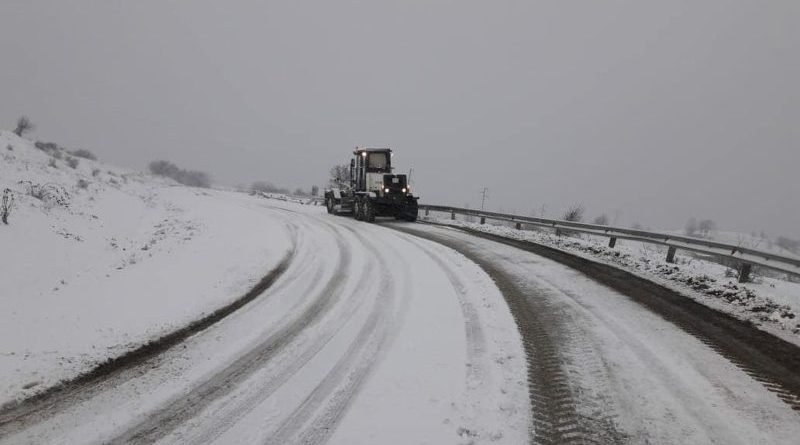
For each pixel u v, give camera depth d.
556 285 7.89
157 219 15.98
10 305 6.41
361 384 4.38
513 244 12.41
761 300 6.97
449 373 4.59
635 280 8.30
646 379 4.45
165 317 6.08
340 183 23.50
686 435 3.54
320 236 13.23
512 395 4.16
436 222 18.80
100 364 4.75
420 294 7.29
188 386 4.35
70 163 20.44
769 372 4.61
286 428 3.67
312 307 6.65
